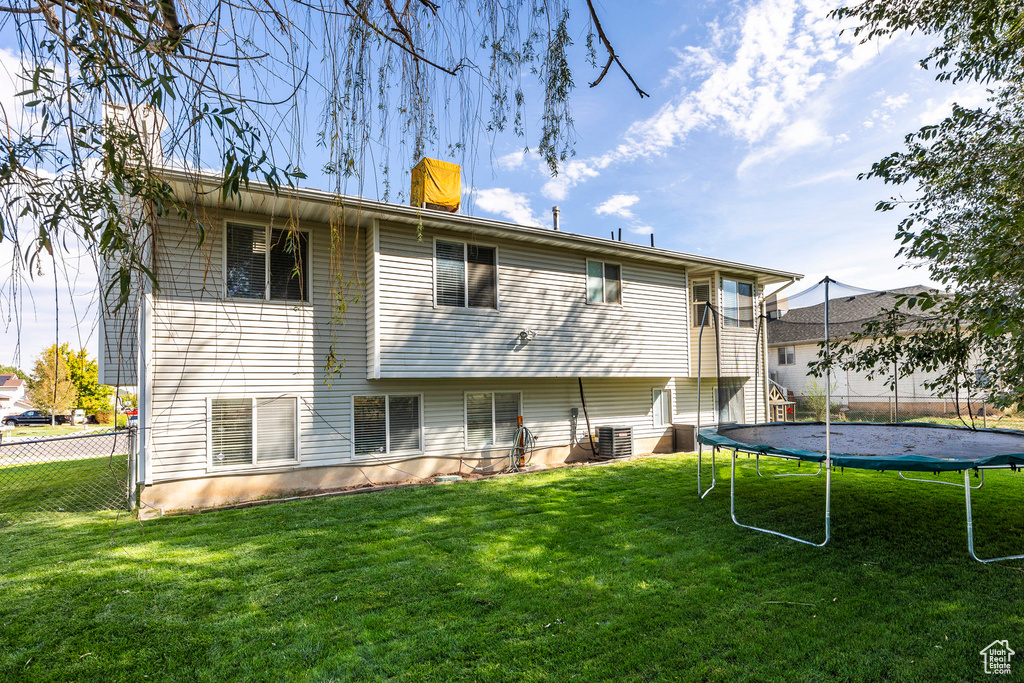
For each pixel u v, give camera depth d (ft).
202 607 13.53
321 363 29.68
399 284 30.40
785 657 10.86
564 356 36.63
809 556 16.90
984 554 16.87
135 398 25.31
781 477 31.58
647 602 13.51
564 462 39.58
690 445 44.11
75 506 26.45
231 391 27.30
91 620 12.83
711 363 44.14
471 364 32.58
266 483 28.04
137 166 7.59
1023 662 10.48
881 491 26.99
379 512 23.66
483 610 13.20
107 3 7.06
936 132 19.54
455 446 34.65
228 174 7.65
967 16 18.48
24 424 67.51
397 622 12.59
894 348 18.90
